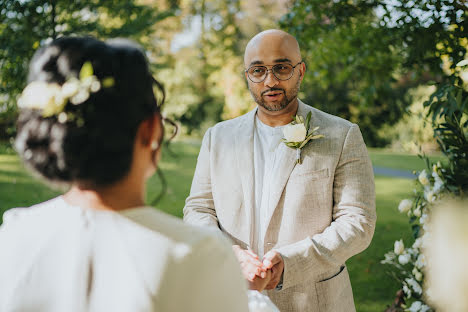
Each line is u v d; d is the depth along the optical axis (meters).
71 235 0.77
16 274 0.76
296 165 1.91
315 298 1.88
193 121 18.77
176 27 15.76
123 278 0.73
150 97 0.82
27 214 0.83
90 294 0.73
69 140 0.74
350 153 1.90
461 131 2.29
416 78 4.04
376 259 4.66
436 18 3.55
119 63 0.79
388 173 10.30
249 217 1.94
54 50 0.80
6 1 6.28
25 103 0.75
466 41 3.47
